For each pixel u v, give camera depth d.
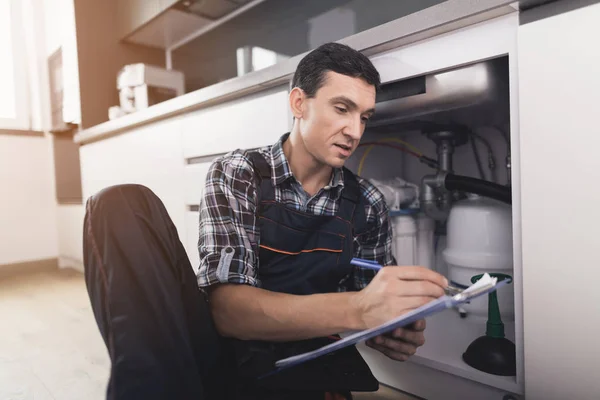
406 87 0.90
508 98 0.85
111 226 0.47
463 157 1.31
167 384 0.45
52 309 1.77
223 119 1.30
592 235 0.61
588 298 0.62
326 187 0.73
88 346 1.33
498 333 0.83
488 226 1.01
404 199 1.23
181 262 0.54
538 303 0.67
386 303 0.49
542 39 0.65
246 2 1.98
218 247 0.64
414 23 0.80
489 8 0.69
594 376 0.62
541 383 0.67
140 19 2.17
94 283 0.47
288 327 0.55
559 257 0.65
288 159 0.73
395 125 1.14
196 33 2.27
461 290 0.50
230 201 0.67
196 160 1.46
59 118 2.50
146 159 1.70
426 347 0.91
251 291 0.59
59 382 1.09
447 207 1.16
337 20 1.64
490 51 0.73
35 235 2.67
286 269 0.69
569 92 0.63
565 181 0.63
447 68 0.81
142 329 0.44
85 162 2.21
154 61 2.46
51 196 2.72
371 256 0.83
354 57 0.64
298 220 0.69
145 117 1.63
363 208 0.79
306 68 0.67
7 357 1.25
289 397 0.60
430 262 1.27
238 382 0.60
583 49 0.61
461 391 0.83
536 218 0.67
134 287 0.45
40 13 2.64
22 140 2.62
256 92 1.20
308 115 0.67
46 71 2.65
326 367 0.61
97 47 2.28
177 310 0.47
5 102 2.67
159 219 0.52
